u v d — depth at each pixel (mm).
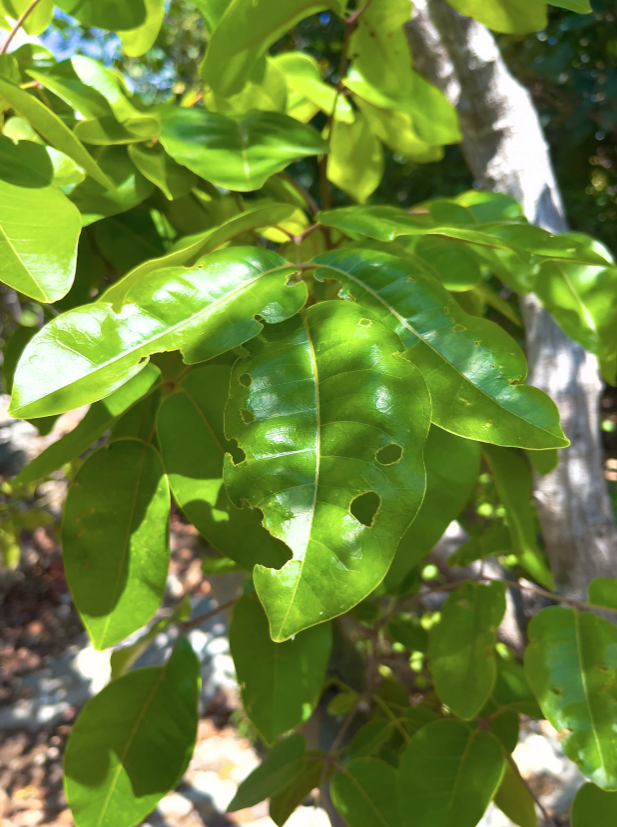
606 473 1851
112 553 252
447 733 301
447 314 182
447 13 507
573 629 272
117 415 259
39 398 151
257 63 310
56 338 158
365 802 316
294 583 132
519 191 543
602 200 1803
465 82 532
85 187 279
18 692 1745
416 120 348
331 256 201
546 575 308
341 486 142
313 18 1540
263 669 300
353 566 133
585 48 1179
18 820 1379
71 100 268
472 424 160
